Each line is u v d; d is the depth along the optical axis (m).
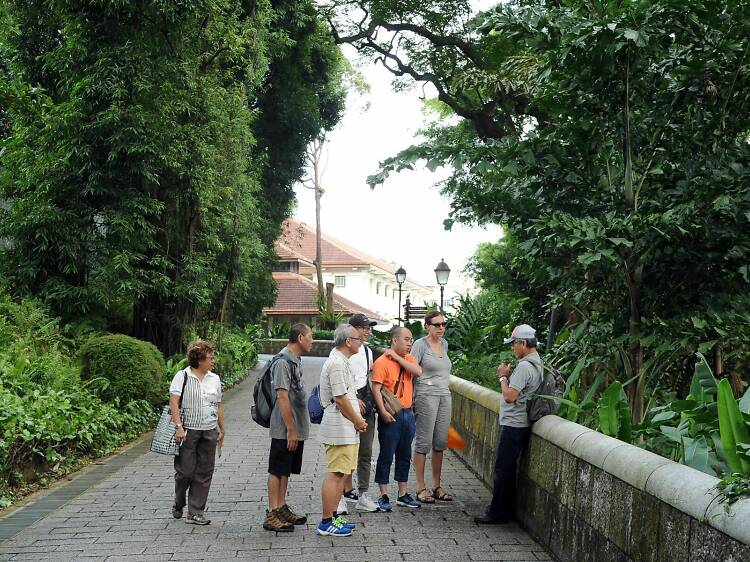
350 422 6.70
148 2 15.18
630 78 7.27
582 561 5.47
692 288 7.21
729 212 6.67
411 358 7.97
